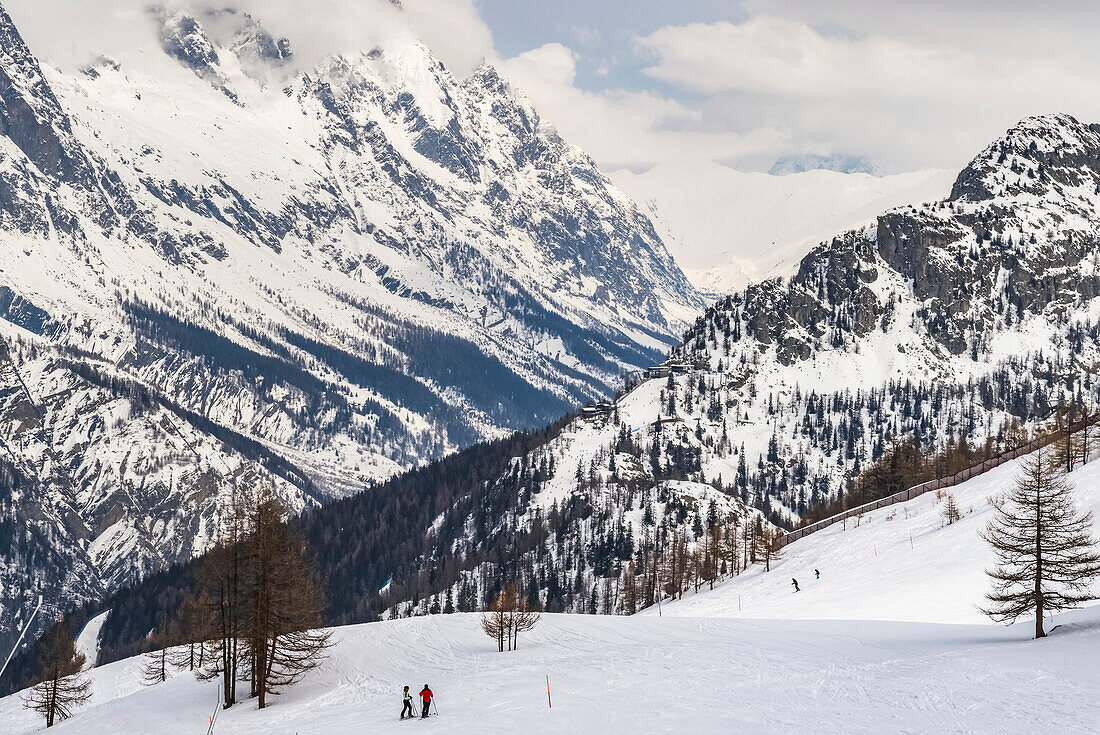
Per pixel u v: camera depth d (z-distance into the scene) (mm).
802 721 77188
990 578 130750
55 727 115750
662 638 118125
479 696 97688
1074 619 99938
